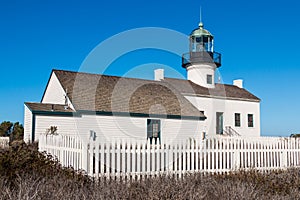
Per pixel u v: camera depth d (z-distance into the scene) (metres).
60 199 5.23
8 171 7.26
